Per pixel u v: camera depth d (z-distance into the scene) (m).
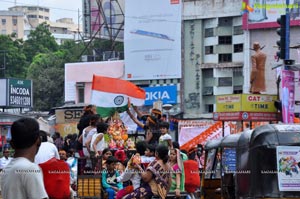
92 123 15.64
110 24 57.34
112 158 14.29
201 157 23.12
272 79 50.06
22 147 6.54
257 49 44.47
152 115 17.67
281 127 13.02
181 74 53.69
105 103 18.70
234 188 15.23
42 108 77.25
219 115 27.08
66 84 58.22
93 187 14.01
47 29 109.00
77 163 14.35
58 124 39.00
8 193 6.33
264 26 51.00
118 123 18.42
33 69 81.88
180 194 14.27
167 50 53.78
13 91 54.50
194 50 53.59
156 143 16.69
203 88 53.12
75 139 19.36
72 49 87.75
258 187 12.92
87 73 57.28
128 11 54.91
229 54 53.00
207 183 16.75
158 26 54.16
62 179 11.31
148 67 54.28
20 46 105.06
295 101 28.25
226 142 15.30
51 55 84.94
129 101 18.86
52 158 11.88
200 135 28.61
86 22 58.00
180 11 53.75
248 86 51.81
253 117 26.41
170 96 53.50
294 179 12.77
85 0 57.91
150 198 12.49
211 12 53.28
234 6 52.72
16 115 40.78
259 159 12.96
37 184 6.36
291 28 49.78
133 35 54.75
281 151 12.80
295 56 48.75
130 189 13.55
